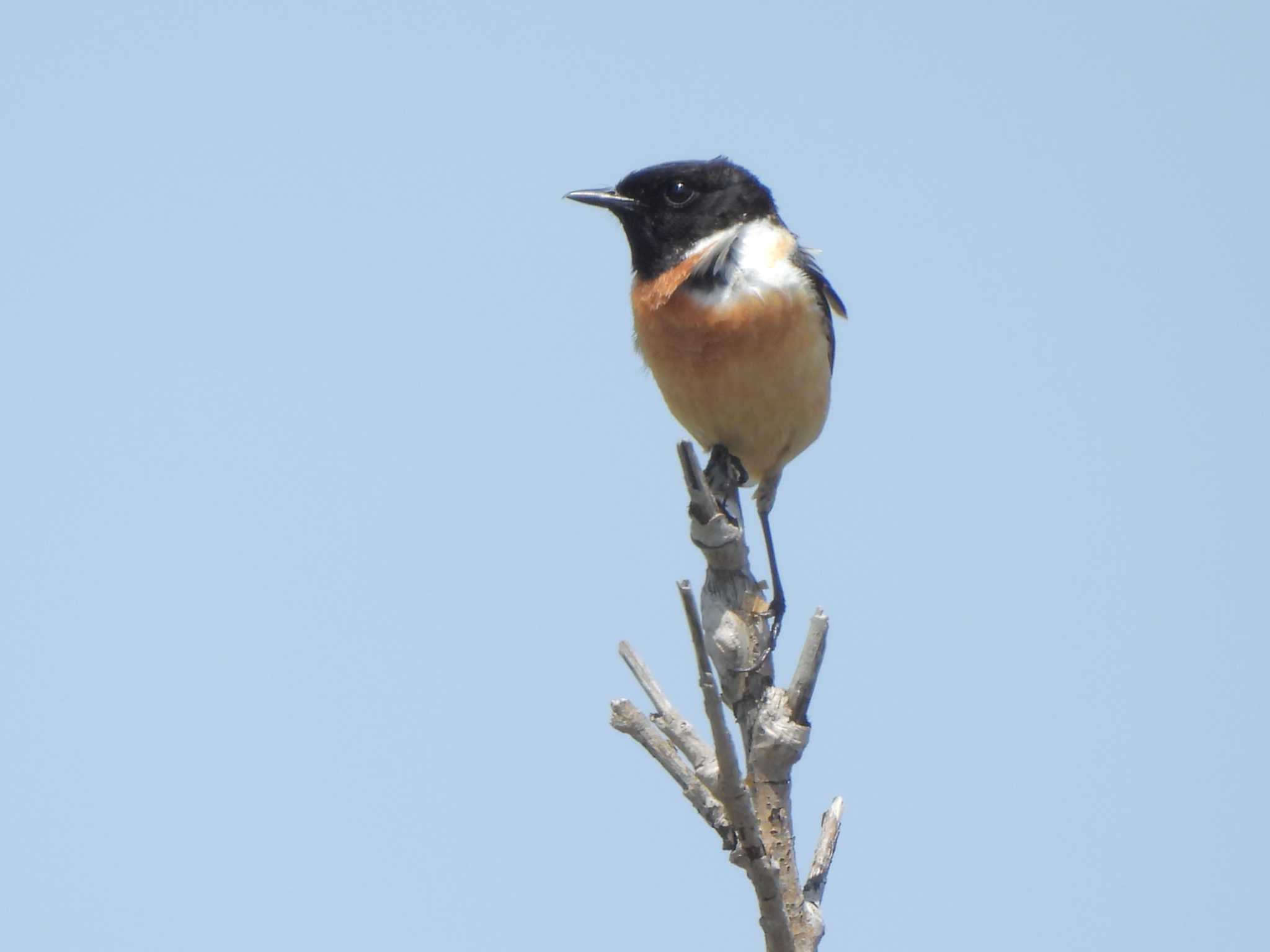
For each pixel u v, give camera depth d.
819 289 12.44
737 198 12.30
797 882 8.26
